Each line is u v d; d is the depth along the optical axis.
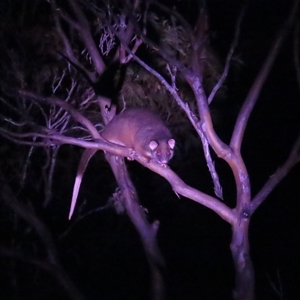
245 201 4.55
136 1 6.59
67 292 3.89
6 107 10.33
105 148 5.37
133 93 11.40
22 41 11.46
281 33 4.33
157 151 7.47
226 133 13.97
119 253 12.02
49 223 11.95
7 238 8.59
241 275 4.54
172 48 9.78
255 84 4.48
